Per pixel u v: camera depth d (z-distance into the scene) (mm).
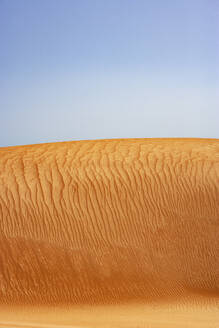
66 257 11328
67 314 8453
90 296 10070
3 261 10914
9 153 16516
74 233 11938
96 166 14391
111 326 7312
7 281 10492
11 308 9070
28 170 14008
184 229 12531
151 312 8500
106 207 12633
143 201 12984
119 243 12008
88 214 12398
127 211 12680
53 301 9680
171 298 9953
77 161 14898
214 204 13133
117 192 13062
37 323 7570
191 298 9938
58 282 10570
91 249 11703
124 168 14258
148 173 13977
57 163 14688
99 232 12125
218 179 13797
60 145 18156
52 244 11578
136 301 9680
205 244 12289
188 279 11328
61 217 12164
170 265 11688
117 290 10438
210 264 11875
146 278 11086
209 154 15734
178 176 13891
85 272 11023
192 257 11984
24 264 10922
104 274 11055
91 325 7387
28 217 12008
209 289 11023
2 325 7352
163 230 12461
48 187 12945
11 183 13047
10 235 11562
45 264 11023
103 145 17734
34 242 11516
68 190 12891
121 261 11516
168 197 13180
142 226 12469
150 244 12141
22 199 12430
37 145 18844
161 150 16438
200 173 14062
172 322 7543
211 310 8625
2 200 12344
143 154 15766
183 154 15750
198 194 13320
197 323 7453
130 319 7855
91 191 12953
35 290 10273
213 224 12703
